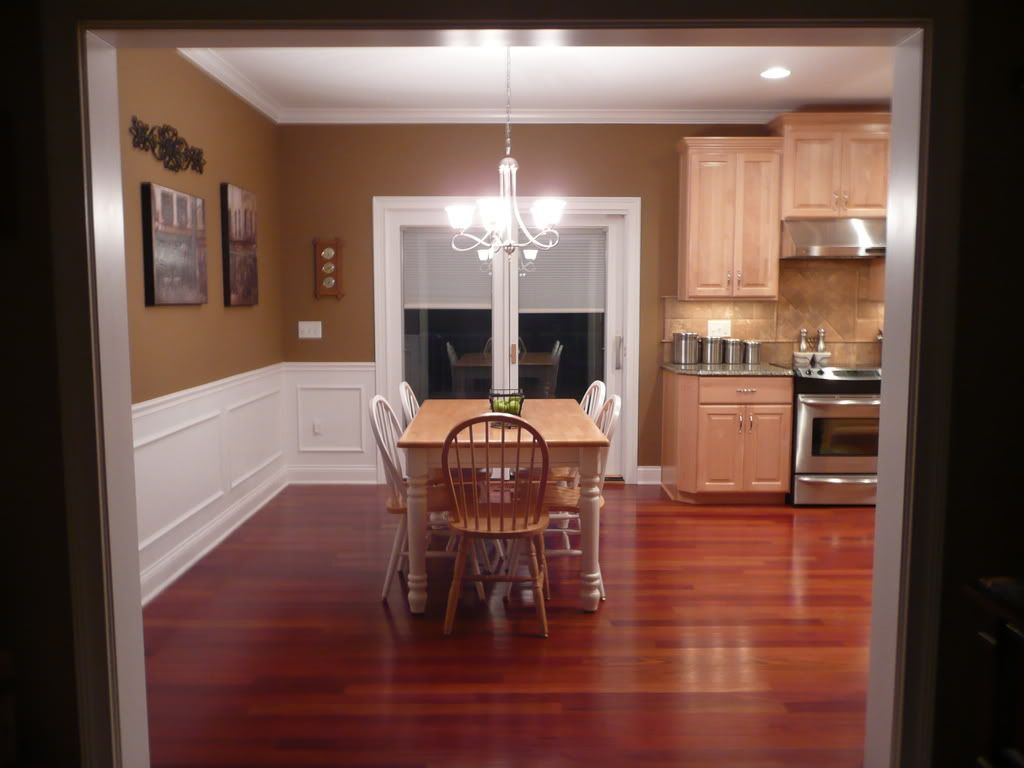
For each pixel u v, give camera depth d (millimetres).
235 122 4746
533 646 3086
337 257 5707
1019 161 1934
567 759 2322
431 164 5676
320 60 4352
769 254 5453
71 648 2025
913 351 1979
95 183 1961
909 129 1985
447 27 1938
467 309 5906
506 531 3123
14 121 1920
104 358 2004
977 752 2035
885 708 2125
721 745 2400
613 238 5848
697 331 5828
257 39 1998
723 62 4410
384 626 3277
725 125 5633
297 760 2320
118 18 1902
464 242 5832
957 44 1905
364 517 4949
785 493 5320
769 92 5082
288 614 3406
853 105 5461
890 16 1905
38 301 1958
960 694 2025
